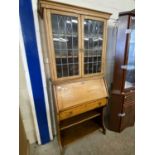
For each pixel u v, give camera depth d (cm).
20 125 120
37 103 146
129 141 164
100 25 142
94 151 148
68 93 135
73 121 157
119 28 147
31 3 119
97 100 154
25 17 120
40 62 137
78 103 138
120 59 154
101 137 172
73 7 115
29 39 126
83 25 128
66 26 124
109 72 211
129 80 178
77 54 137
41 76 141
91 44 145
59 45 126
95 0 164
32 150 152
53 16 115
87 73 151
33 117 150
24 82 139
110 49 199
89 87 149
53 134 174
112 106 176
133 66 163
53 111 167
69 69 138
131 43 153
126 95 165
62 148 152
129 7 199
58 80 131
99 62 156
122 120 175
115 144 159
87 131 179
